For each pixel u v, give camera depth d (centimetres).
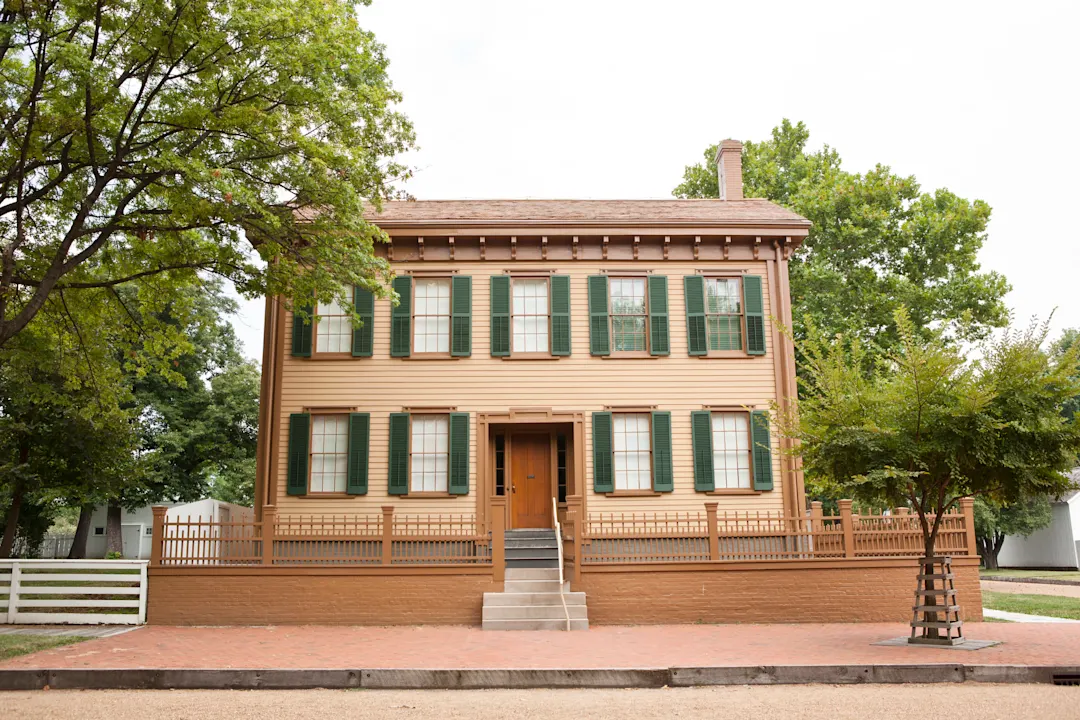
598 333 1984
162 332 1778
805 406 1397
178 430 3428
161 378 3422
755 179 3588
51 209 1611
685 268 2041
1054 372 1203
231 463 3553
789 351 1992
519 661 1088
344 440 1927
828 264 3128
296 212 1852
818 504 1691
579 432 1944
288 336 1964
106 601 1584
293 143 1502
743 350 1998
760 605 1623
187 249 1577
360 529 1869
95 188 1394
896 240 3170
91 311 1678
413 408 1939
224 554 1623
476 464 1917
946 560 1291
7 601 1573
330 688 971
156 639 1356
